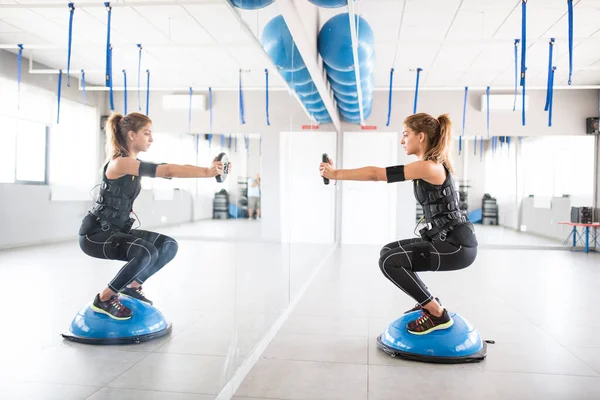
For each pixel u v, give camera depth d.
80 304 1.64
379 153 9.17
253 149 10.03
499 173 14.45
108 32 2.66
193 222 2.77
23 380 1.38
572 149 9.85
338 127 8.89
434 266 2.58
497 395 2.14
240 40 3.97
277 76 5.25
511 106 8.86
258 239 7.54
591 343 2.98
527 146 12.56
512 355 2.72
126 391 1.69
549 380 2.33
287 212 8.64
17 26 1.34
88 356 1.65
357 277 5.39
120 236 1.82
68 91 1.40
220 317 2.74
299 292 4.32
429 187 2.58
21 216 1.15
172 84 6.77
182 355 2.14
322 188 8.77
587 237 8.55
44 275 1.30
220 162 2.16
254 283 4.36
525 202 12.65
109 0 2.60
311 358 2.62
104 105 1.68
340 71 4.98
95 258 1.66
